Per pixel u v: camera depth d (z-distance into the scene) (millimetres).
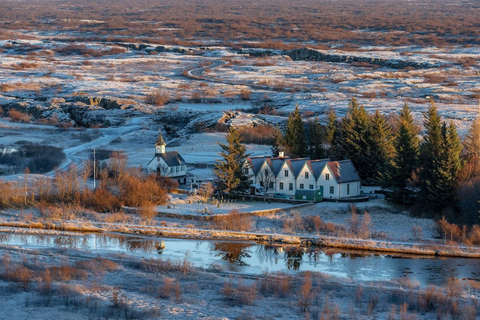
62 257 180000
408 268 181125
